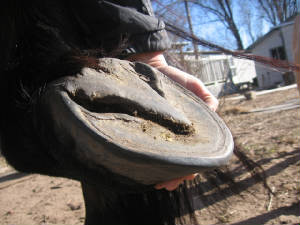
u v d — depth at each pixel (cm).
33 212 62
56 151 21
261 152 80
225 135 25
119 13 32
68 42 30
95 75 23
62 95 20
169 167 19
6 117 25
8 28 28
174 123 23
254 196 49
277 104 177
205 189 49
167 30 39
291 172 64
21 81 25
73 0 33
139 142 20
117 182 21
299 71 37
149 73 26
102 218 33
